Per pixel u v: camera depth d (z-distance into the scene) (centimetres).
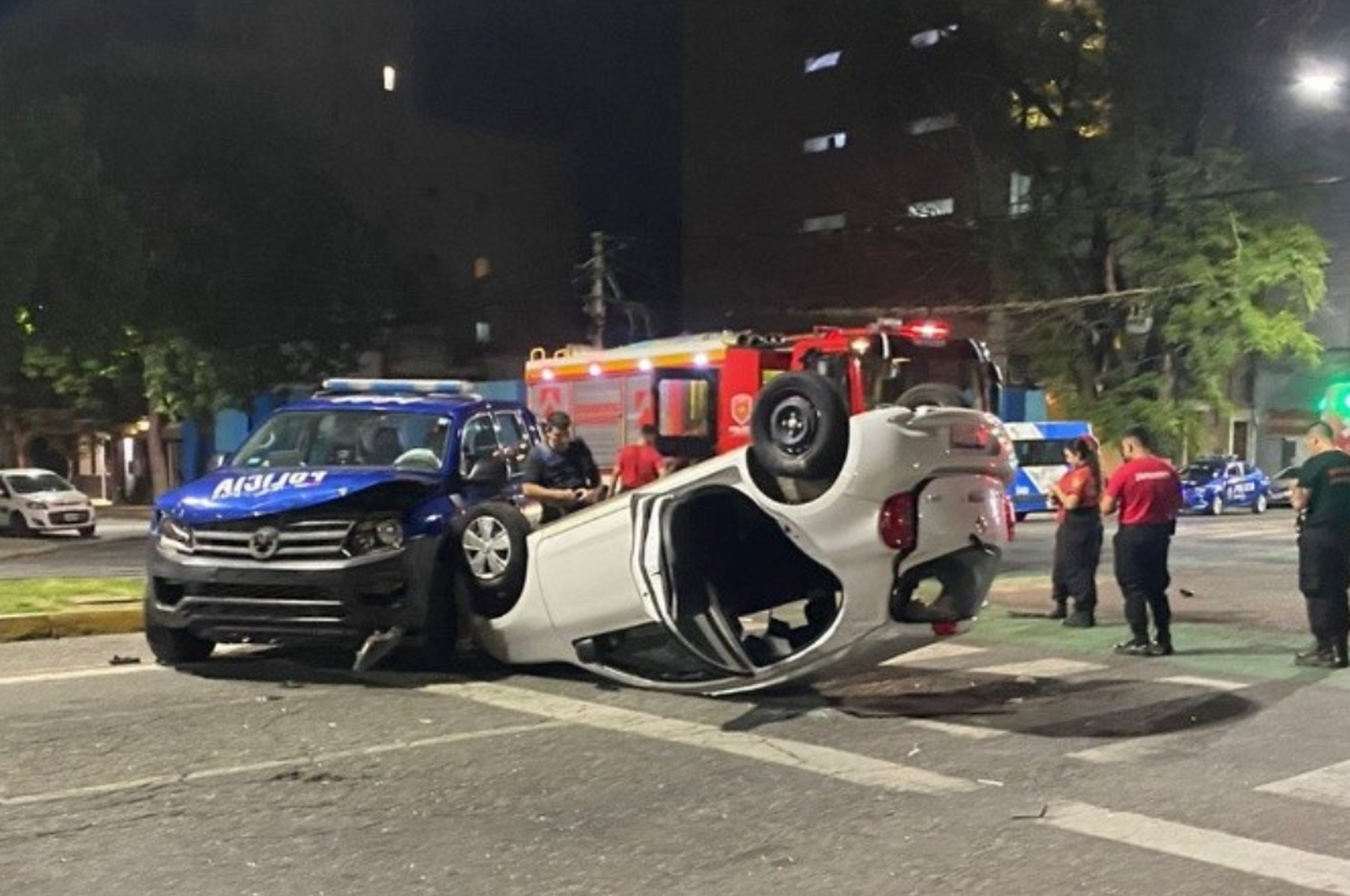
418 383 1152
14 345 2527
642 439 1702
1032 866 545
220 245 3797
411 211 5431
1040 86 3666
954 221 4244
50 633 1105
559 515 1058
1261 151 3516
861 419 789
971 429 826
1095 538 1255
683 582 838
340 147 5253
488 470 962
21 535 3031
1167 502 1080
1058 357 3741
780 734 779
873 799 643
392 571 899
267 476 948
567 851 557
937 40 3803
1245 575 1834
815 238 4922
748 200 5228
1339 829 602
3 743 726
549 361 2184
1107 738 782
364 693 879
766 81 5172
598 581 876
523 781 666
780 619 1005
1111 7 3441
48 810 605
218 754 708
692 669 895
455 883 517
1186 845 576
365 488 904
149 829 578
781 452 788
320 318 4028
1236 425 4441
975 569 840
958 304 4153
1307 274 3391
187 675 936
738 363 1855
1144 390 3656
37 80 3831
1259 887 522
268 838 569
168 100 3819
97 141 3638
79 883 511
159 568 913
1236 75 3478
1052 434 3294
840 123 4859
